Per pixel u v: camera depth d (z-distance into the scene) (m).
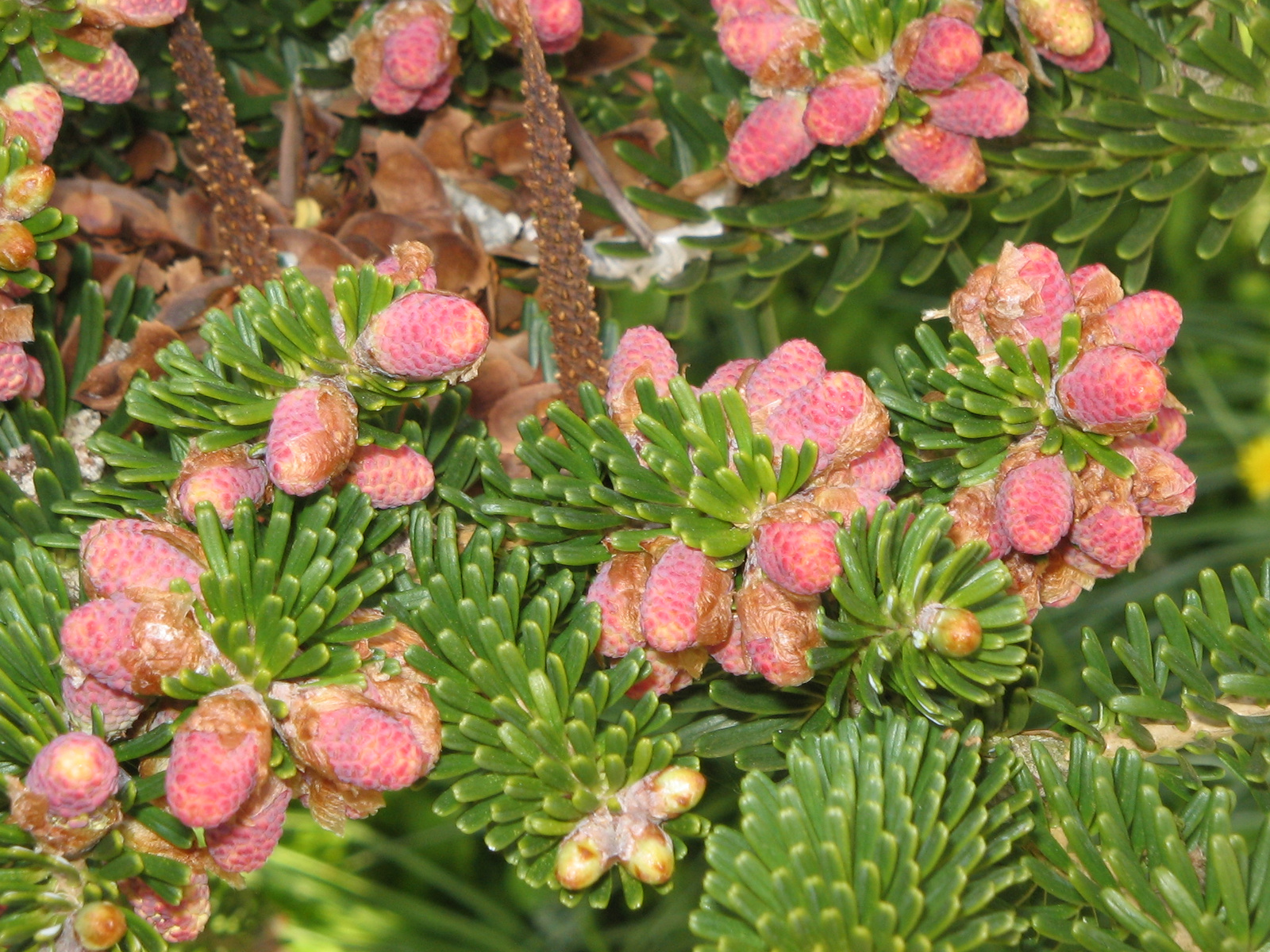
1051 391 0.31
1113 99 0.37
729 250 0.39
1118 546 0.31
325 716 0.29
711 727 0.32
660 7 0.40
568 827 0.30
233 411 0.30
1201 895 0.30
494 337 0.37
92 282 0.35
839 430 0.30
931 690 0.31
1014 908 0.31
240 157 0.34
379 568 0.31
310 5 0.37
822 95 0.34
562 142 0.33
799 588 0.30
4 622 0.31
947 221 0.38
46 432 0.34
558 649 0.31
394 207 0.38
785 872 0.29
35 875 0.29
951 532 0.31
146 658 0.29
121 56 0.34
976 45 0.33
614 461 0.31
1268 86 0.36
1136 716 0.32
